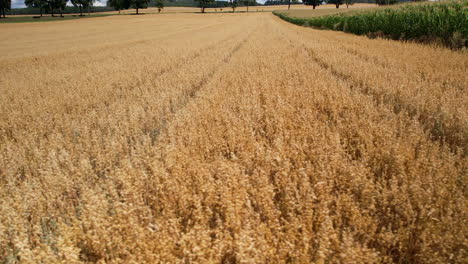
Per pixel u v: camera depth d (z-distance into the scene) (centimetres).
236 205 231
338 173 297
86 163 335
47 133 481
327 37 1808
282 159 317
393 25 1559
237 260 191
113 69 986
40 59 1437
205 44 1747
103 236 215
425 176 276
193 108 517
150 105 558
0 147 416
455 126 390
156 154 351
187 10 13288
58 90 713
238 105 523
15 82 850
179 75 816
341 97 529
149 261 193
